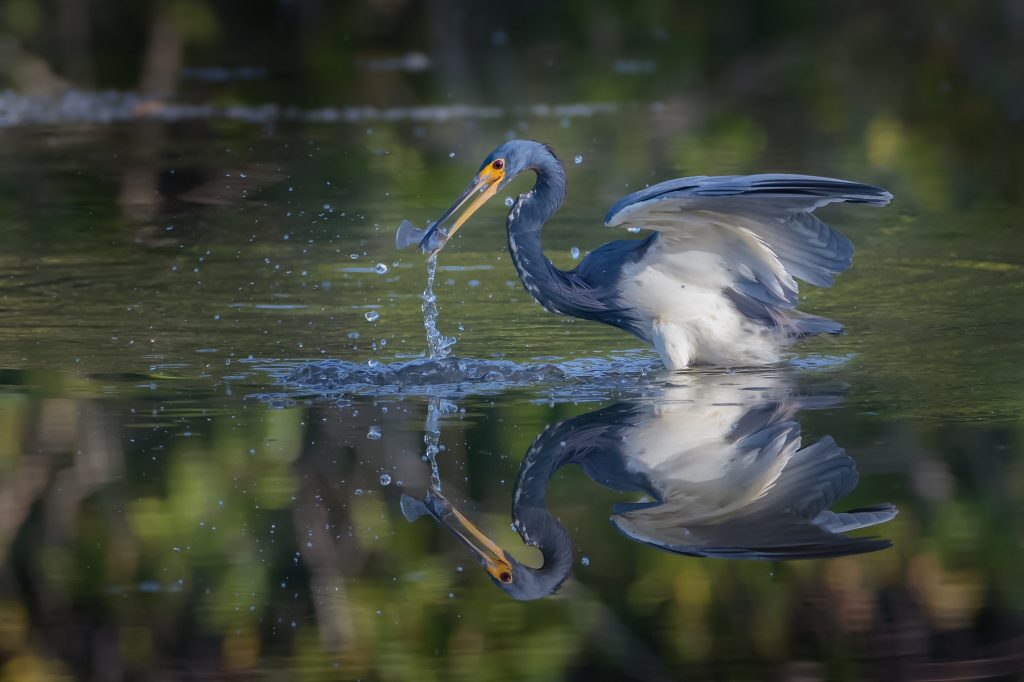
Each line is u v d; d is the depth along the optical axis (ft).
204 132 78.84
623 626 23.11
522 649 22.18
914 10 108.17
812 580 24.08
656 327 37.55
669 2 114.32
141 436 30.58
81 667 22.07
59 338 39.68
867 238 53.93
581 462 29.19
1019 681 21.12
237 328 40.96
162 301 44.32
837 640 22.47
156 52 102.22
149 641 22.34
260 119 84.07
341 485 28.22
